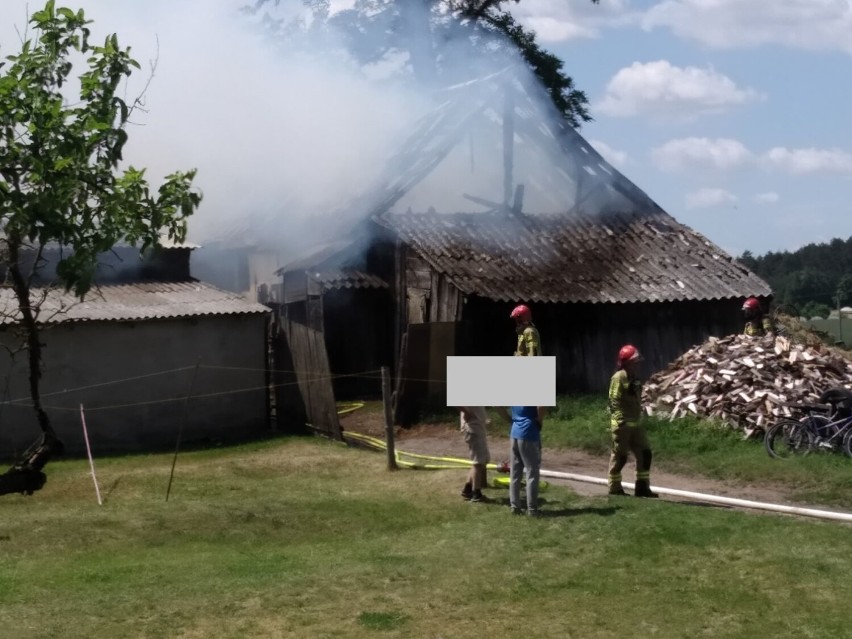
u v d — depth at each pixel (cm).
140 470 1496
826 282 5625
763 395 1459
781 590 764
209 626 695
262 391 1936
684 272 2159
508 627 691
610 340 2061
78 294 795
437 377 1886
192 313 1847
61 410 1730
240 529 1039
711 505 1093
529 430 1038
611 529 961
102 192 806
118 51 822
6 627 688
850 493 1145
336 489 1273
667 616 711
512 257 2122
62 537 998
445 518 1073
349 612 725
